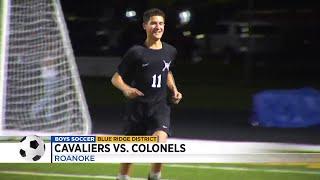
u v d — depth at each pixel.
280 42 44.44
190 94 25.83
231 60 43.75
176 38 43.28
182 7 43.88
